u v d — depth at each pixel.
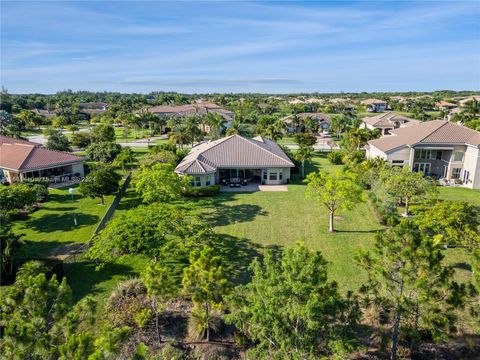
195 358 16.39
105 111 148.75
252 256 25.56
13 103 169.00
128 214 23.47
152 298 17.61
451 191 42.06
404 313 13.61
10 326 10.52
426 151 47.00
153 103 192.25
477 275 13.36
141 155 67.00
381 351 16.19
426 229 26.52
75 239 28.98
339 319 14.06
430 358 15.91
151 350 16.61
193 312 17.52
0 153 50.25
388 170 36.50
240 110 146.38
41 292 12.00
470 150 43.72
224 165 46.44
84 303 13.08
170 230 22.36
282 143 84.62
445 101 177.25
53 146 64.44
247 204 38.03
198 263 15.53
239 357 16.38
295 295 12.92
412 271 13.19
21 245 23.17
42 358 10.55
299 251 13.66
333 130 99.31
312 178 29.88
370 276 14.42
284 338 12.91
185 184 36.03
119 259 20.72
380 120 93.69
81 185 37.16
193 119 80.25
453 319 13.33
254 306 13.55
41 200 38.56
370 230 30.12
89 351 10.01
